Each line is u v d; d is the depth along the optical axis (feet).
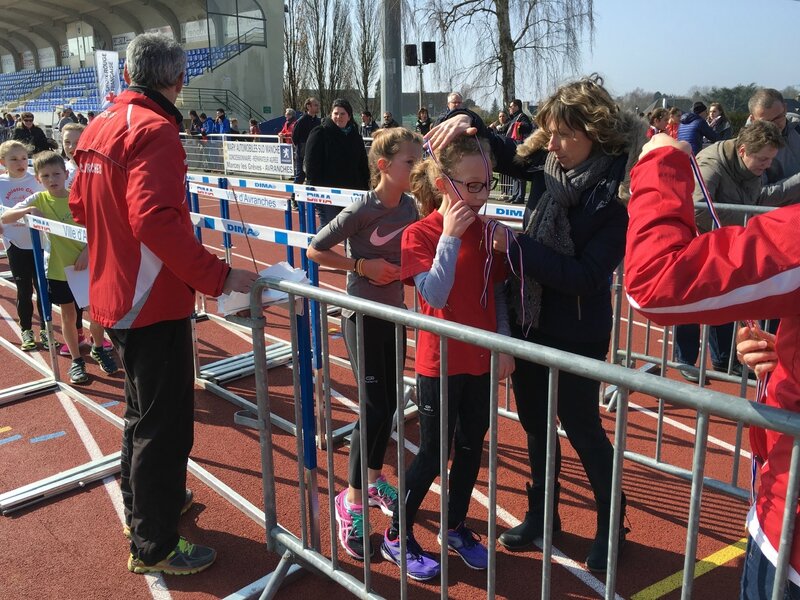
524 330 7.64
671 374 14.90
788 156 14.82
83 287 12.39
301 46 110.01
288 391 14.10
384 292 8.70
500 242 6.86
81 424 12.73
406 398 12.92
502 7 59.62
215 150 58.13
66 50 120.98
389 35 40.65
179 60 7.49
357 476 8.75
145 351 7.57
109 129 7.26
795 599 3.84
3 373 15.56
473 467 7.94
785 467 3.86
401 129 8.39
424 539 9.05
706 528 9.27
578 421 7.67
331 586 8.33
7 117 86.33
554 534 9.12
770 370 4.50
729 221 13.30
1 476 10.84
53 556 8.81
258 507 9.93
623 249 6.80
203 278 7.09
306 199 13.08
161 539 8.08
